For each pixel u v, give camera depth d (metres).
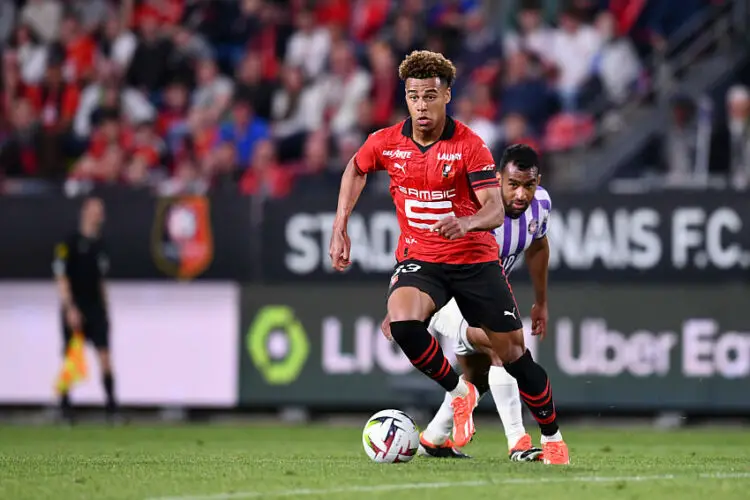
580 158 48.22
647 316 43.16
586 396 43.38
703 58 51.62
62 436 39.00
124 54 58.75
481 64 53.62
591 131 50.59
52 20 60.56
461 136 21.59
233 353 45.62
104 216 46.06
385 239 44.59
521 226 24.19
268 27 57.34
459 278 22.08
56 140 53.25
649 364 43.16
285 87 53.66
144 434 40.22
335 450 31.48
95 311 46.03
